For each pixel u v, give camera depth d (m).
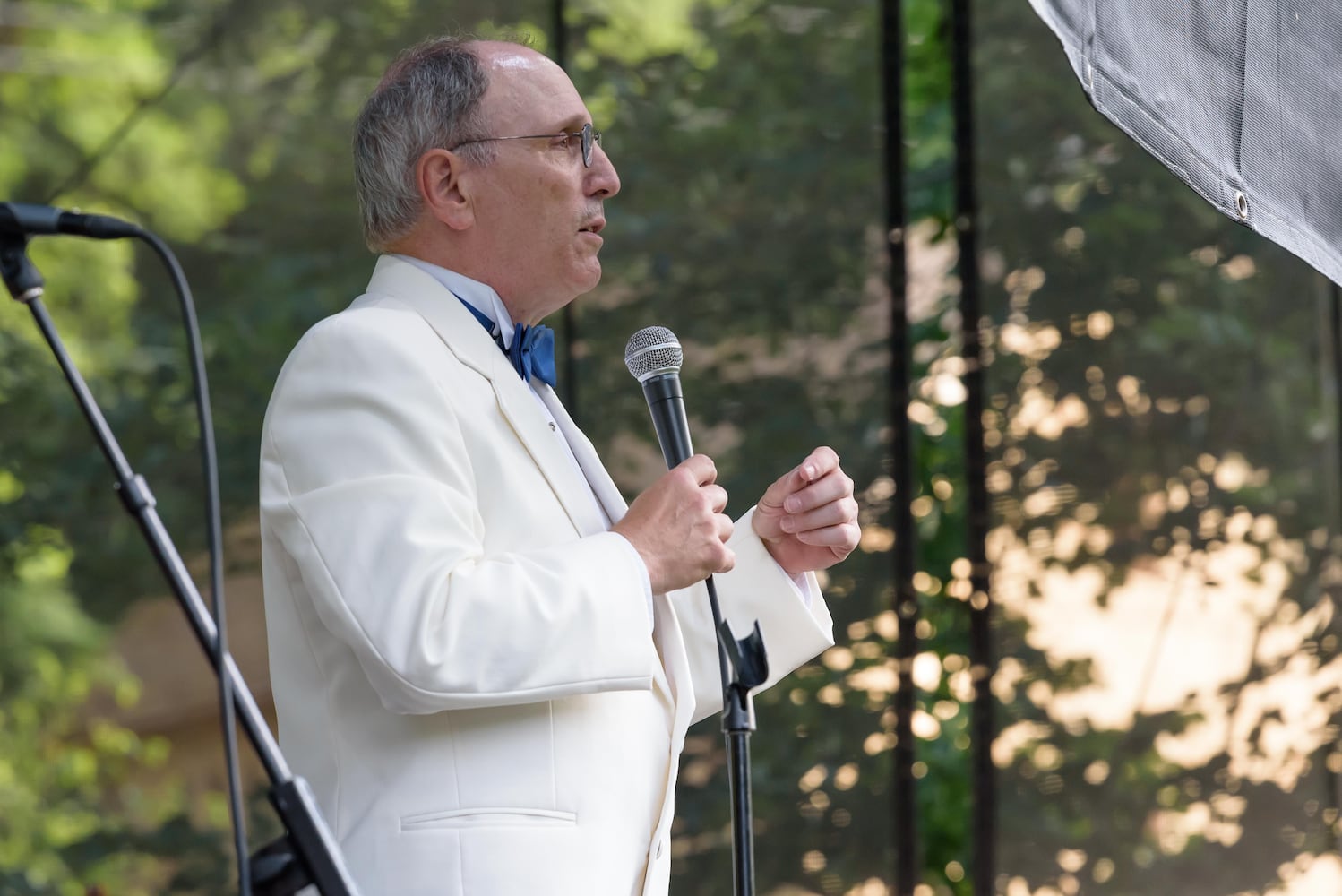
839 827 7.32
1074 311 7.53
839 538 3.91
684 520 3.34
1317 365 7.52
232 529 7.55
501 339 3.66
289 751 3.41
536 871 3.14
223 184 7.68
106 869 7.72
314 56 7.56
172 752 7.83
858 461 7.43
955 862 7.84
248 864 2.53
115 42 7.74
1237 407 7.52
